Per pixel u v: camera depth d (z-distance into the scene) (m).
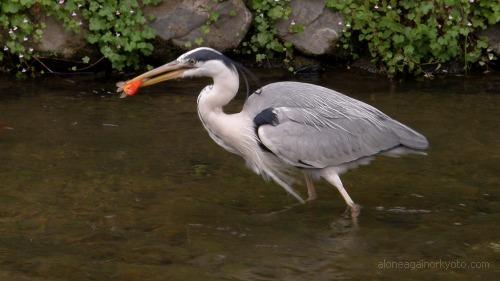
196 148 13.12
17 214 10.58
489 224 10.47
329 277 9.02
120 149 13.00
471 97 15.62
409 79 16.77
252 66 17.05
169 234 10.14
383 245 9.91
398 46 16.80
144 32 16.14
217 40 16.55
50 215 10.58
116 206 10.93
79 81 16.28
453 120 14.35
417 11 16.53
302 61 16.98
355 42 17.14
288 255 9.61
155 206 10.97
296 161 10.84
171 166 12.38
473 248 9.80
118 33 16.12
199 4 16.45
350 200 10.89
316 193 11.61
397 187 11.72
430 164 12.48
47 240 9.87
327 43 16.72
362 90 16.08
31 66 16.44
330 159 10.91
